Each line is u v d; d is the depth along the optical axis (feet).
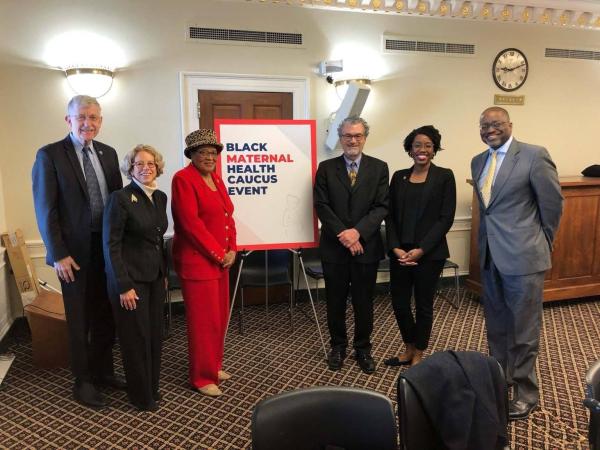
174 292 13.10
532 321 7.66
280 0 12.89
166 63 12.32
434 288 9.19
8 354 10.41
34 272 11.69
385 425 4.40
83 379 8.26
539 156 7.34
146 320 7.83
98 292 8.34
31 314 9.52
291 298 12.07
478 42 14.74
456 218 15.24
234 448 7.02
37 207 7.61
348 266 9.25
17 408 8.15
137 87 12.19
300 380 9.14
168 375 9.40
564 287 13.32
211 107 12.85
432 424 4.52
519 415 7.69
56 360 9.78
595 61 15.96
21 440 7.22
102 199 8.01
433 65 14.42
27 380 9.21
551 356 10.19
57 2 11.37
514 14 14.79
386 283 14.83
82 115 7.55
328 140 13.70
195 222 8.00
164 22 12.19
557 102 15.76
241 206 9.43
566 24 15.38
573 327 11.92
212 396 8.54
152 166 7.70
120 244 7.45
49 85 11.59
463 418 4.43
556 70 15.60
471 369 4.63
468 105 14.92
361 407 4.44
